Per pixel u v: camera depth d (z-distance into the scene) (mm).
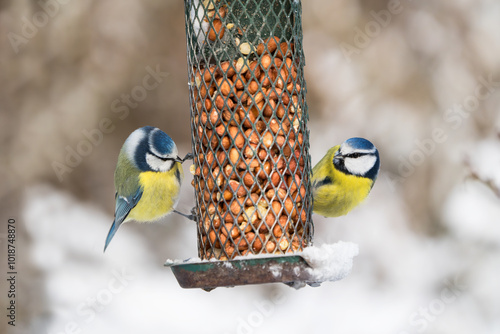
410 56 11531
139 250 11578
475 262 10961
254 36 6234
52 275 11086
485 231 11062
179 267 5984
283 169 6285
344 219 11445
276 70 6270
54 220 11453
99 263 11344
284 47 6316
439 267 10953
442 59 11500
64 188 11648
